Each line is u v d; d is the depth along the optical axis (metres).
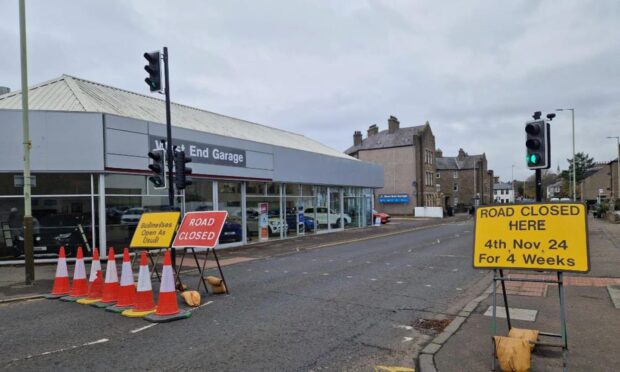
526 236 5.46
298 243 21.56
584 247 5.14
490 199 95.12
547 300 8.14
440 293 9.33
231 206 20.39
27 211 10.84
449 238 23.27
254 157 21.36
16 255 14.36
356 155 62.34
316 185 27.75
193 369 5.12
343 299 8.77
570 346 5.53
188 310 7.80
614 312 7.17
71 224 14.73
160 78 12.09
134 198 15.96
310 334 6.46
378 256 15.77
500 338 4.91
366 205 35.16
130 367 5.21
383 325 6.92
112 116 15.01
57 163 14.30
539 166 10.11
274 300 8.72
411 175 57.72
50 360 5.50
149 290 7.88
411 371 5.07
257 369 5.11
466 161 83.00
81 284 9.34
